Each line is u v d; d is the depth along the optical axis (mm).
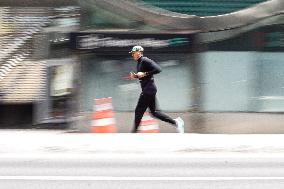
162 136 35375
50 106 43500
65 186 23391
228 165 28484
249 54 41469
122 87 41469
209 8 41219
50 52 43344
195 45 41188
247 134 39469
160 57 41281
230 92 41594
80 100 41531
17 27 43844
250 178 25266
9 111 44219
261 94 41594
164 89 41500
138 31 41125
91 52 41406
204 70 41469
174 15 41094
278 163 29156
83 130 41281
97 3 41156
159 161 29422
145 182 24281
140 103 36938
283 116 41656
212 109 41594
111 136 35406
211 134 38188
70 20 42625
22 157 30234
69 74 42750
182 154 31641
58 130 42438
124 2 41031
